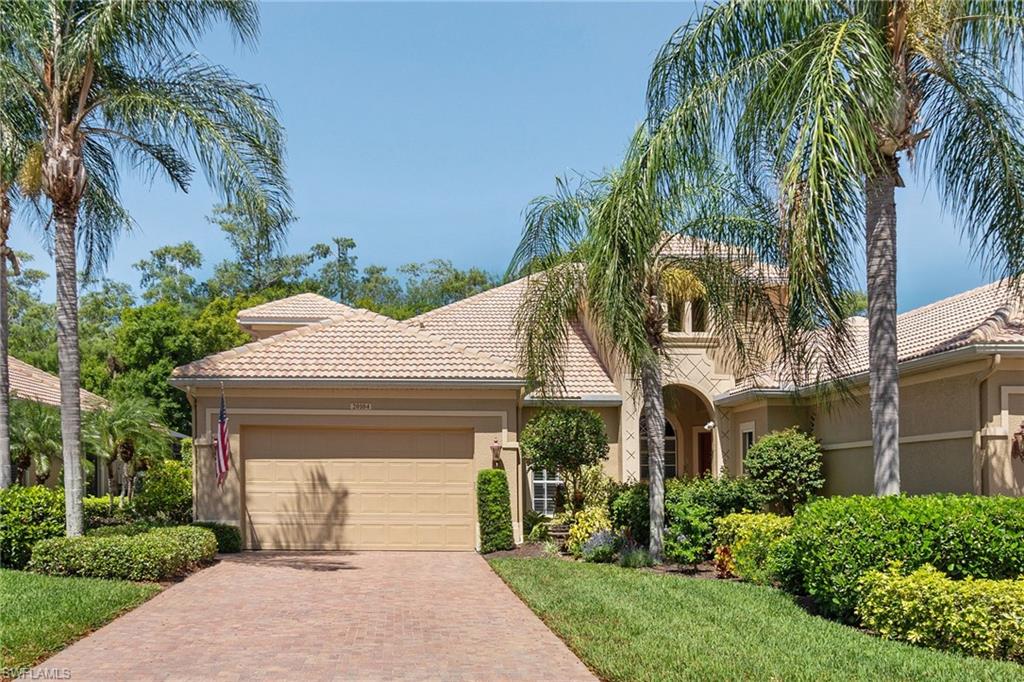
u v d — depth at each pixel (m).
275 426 18.41
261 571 14.97
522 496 20.80
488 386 18.41
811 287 10.46
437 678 8.15
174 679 8.03
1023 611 8.45
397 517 18.52
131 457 25.95
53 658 8.77
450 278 62.91
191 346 37.66
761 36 12.21
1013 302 15.16
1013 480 14.02
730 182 14.57
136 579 13.34
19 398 22.19
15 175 15.82
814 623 10.21
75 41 13.83
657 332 15.56
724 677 7.80
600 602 11.54
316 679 8.10
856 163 10.49
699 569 15.03
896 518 10.20
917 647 9.00
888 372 11.81
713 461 23.16
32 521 14.41
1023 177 12.11
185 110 14.33
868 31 10.84
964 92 12.18
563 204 15.99
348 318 19.97
